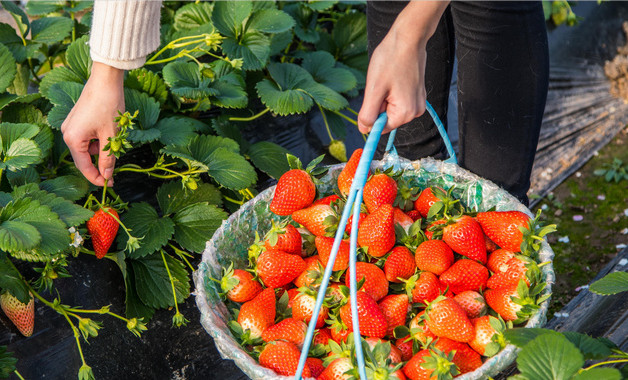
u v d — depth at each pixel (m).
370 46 1.76
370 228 1.35
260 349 1.26
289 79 2.07
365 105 1.23
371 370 1.11
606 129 2.58
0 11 2.56
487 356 1.20
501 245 1.41
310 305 1.31
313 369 1.22
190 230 1.67
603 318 1.56
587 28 2.90
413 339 1.27
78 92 1.73
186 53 1.85
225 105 1.88
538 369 1.00
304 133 2.14
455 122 2.34
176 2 2.38
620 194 2.33
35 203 1.41
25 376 1.43
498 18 1.40
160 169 1.82
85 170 1.53
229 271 1.34
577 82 2.72
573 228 2.21
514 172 1.63
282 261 1.35
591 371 1.00
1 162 1.51
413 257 1.40
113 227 1.55
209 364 1.53
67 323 1.52
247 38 2.05
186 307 1.62
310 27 2.42
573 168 2.43
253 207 1.48
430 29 1.22
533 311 1.23
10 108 1.75
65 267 1.59
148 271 1.61
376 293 1.33
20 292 1.40
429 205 1.49
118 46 1.30
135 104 1.77
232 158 1.72
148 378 1.49
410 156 1.90
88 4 2.23
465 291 1.33
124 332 1.54
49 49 2.23
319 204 1.46
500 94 1.51
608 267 1.86
